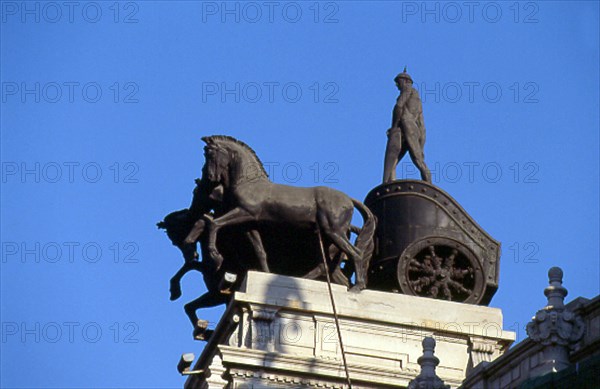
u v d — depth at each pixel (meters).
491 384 97.25
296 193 119.25
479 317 118.44
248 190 118.88
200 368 118.25
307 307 116.19
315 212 118.88
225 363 113.56
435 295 119.44
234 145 120.12
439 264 120.00
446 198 121.12
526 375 93.56
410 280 119.69
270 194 118.88
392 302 117.88
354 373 114.62
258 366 113.62
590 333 92.50
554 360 89.88
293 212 118.56
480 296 119.69
